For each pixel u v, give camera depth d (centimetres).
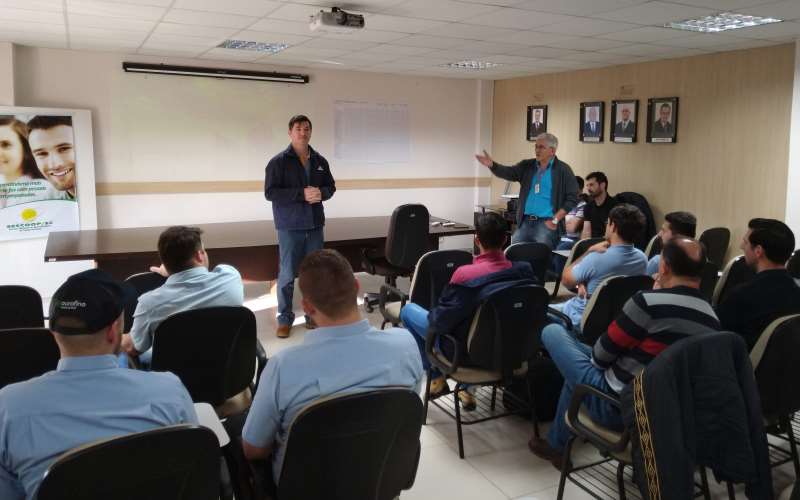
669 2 410
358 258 625
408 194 928
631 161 725
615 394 229
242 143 803
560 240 626
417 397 172
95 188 702
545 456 302
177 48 672
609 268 325
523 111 898
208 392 266
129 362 262
